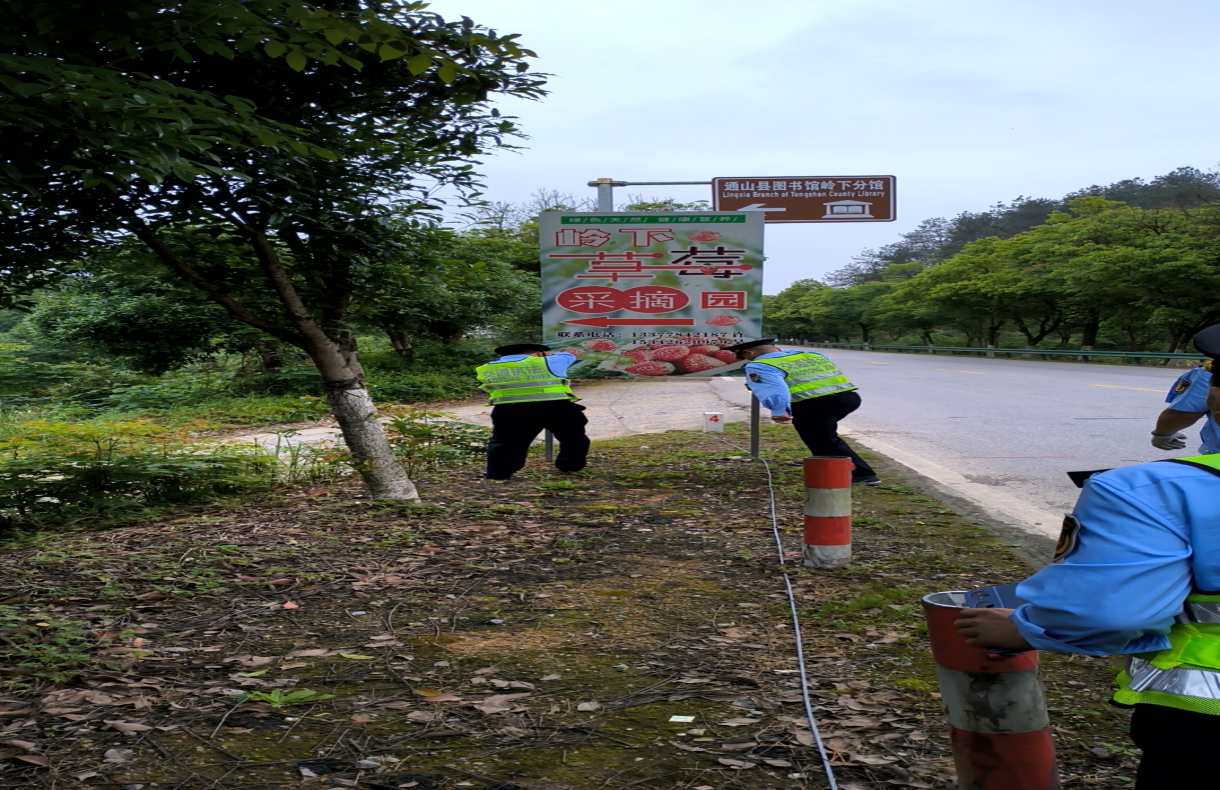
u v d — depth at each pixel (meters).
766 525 7.04
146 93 4.18
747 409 16.81
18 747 3.13
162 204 6.27
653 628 4.57
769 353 9.61
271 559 5.92
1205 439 3.18
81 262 6.75
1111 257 36.56
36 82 4.12
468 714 3.49
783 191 18.77
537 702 3.61
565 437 9.23
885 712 3.49
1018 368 30.66
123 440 9.35
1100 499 1.67
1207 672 1.62
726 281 10.41
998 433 12.75
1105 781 2.92
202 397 22.70
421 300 8.87
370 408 7.96
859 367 32.69
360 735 3.29
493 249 26.67
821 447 8.70
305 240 7.18
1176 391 4.48
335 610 4.87
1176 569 1.59
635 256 10.41
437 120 7.11
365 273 7.65
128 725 3.32
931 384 22.34
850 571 5.60
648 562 5.93
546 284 10.48
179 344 22.36
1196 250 35.44
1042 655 4.08
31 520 7.53
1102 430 12.68
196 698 3.62
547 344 10.52
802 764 3.06
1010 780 2.22
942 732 3.30
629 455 11.15
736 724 3.39
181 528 6.98
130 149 4.13
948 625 2.25
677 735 3.30
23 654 3.93
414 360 27.67
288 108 6.51
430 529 6.91
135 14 4.24
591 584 5.40
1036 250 46.69
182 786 2.88
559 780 2.95
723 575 5.59
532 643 4.34
